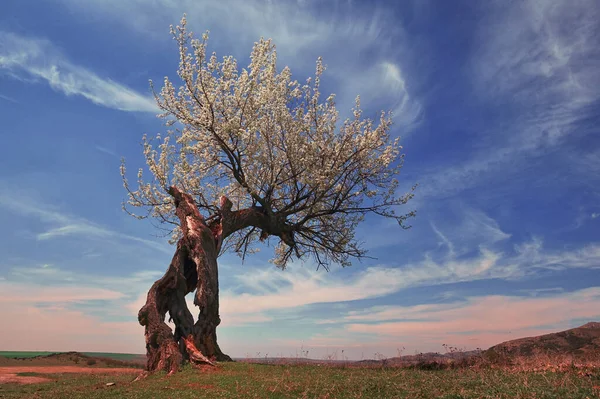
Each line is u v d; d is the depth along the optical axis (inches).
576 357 544.1
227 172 979.3
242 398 422.3
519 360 572.1
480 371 523.5
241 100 864.3
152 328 701.3
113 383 627.2
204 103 844.6
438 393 388.2
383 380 466.0
